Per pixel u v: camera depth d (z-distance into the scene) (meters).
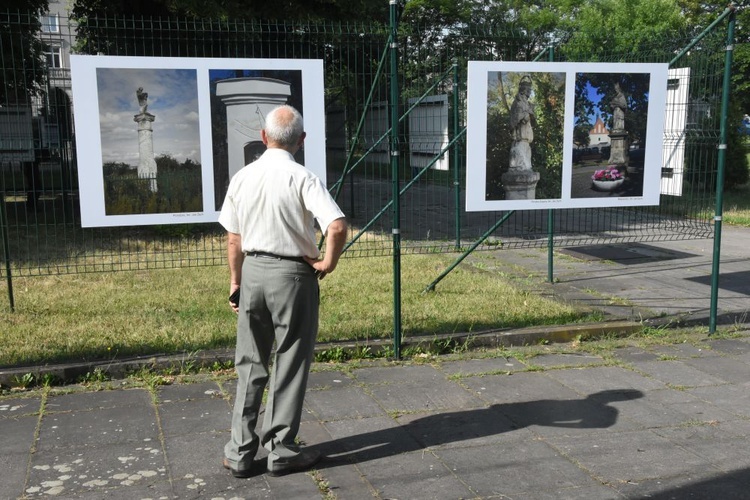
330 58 6.55
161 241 9.91
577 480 3.36
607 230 9.11
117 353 5.06
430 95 7.52
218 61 5.26
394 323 5.16
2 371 4.56
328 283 7.68
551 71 5.65
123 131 5.20
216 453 3.64
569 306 6.61
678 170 6.33
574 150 5.79
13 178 7.55
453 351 5.36
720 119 6.07
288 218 3.24
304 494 3.24
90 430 3.90
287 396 3.39
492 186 5.68
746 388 4.62
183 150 5.31
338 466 3.52
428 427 3.99
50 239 10.44
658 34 6.86
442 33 6.11
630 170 5.98
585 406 4.30
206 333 5.61
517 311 6.39
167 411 4.18
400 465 3.53
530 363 5.11
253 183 3.28
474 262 9.27
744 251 10.20
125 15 12.95
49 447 3.68
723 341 5.67
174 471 3.44
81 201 5.21
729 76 5.68
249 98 5.32
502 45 6.25
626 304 6.85
